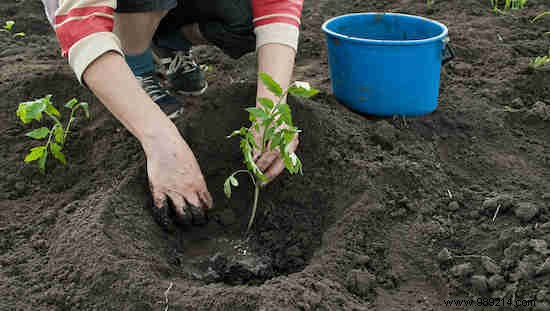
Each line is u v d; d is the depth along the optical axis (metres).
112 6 1.74
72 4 1.68
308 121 2.25
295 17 2.04
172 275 1.80
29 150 2.35
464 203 2.05
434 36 2.50
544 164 2.28
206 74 3.07
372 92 2.45
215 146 2.23
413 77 2.38
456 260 1.82
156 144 1.71
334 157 2.15
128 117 1.71
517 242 1.80
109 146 2.31
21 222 2.02
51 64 3.06
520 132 2.47
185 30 2.56
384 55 2.32
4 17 3.75
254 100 2.32
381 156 2.22
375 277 1.78
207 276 1.85
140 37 2.28
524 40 3.29
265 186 2.14
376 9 3.84
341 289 1.70
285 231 2.02
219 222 2.07
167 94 2.54
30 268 1.79
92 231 1.78
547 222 1.87
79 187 2.15
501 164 2.27
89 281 1.67
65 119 2.53
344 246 1.84
